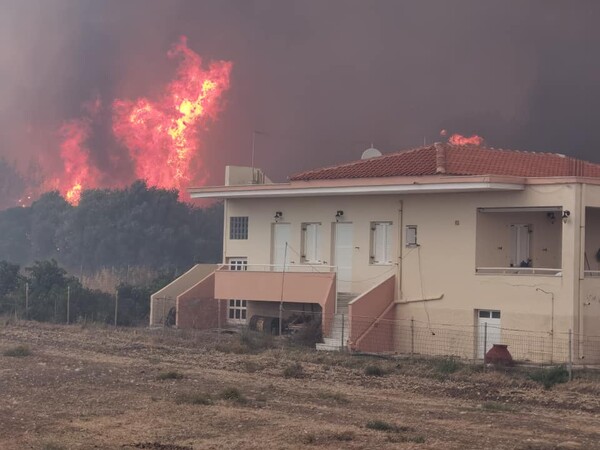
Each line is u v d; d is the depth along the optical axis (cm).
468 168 3316
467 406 1970
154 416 1736
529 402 2055
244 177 4194
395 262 3378
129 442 1490
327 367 2603
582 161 3753
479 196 3159
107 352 2900
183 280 4197
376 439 1523
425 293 3288
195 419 1706
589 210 3238
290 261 3766
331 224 3622
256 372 2494
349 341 3177
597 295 2955
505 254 3247
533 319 2989
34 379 2222
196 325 3959
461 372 2458
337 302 3469
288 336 3472
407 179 3228
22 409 1803
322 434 1559
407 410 1889
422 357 2841
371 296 3288
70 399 1936
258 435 1553
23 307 4369
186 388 2131
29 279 4828
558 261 3219
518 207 3066
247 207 3944
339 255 3609
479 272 3153
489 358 2712
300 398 2022
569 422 1758
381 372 2492
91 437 1534
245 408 1856
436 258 3266
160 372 2370
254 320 3822
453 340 3192
